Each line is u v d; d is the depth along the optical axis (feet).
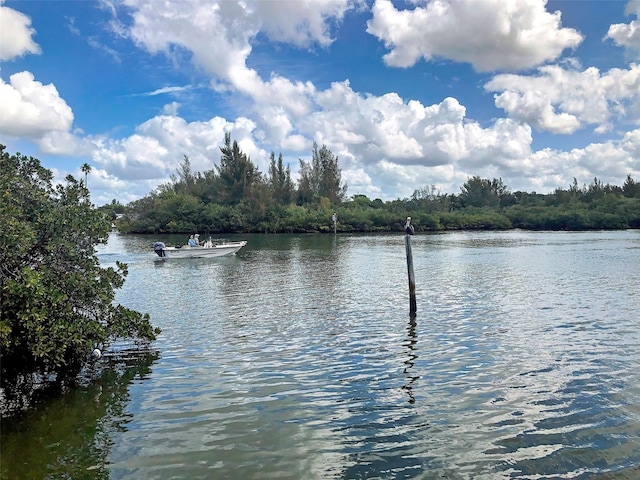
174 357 45.29
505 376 39.01
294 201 356.79
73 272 43.83
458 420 31.19
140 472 25.55
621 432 29.19
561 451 27.17
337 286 88.38
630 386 36.37
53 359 38.93
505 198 467.52
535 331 53.01
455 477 24.86
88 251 46.14
